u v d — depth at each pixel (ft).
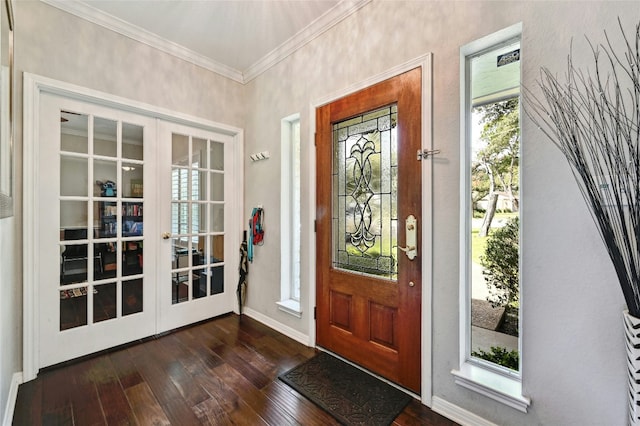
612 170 3.62
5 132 4.32
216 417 5.10
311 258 7.73
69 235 6.95
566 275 4.02
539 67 4.21
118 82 7.49
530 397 4.32
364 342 6.52
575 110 3.94
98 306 7.41
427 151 5.38
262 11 7.02
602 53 3.76
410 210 5.69
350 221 6.92
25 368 6.05
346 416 5.12
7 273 5.11
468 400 4.92
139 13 7.11
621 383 3.64
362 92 6.49
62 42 6.63
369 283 6.40
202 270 9.49
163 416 5.11
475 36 4.80
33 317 6.23
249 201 10.07
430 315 5.37
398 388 5.89
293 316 8.31
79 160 7.11
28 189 6.14
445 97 5.18
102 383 6.05
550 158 4.13
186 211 9.11
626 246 3.44
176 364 6.81
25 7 6.14
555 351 4.10
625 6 3.62
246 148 10.19
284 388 5.92
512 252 5.63
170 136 8.71
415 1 5.58
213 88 9.46
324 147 7.41
